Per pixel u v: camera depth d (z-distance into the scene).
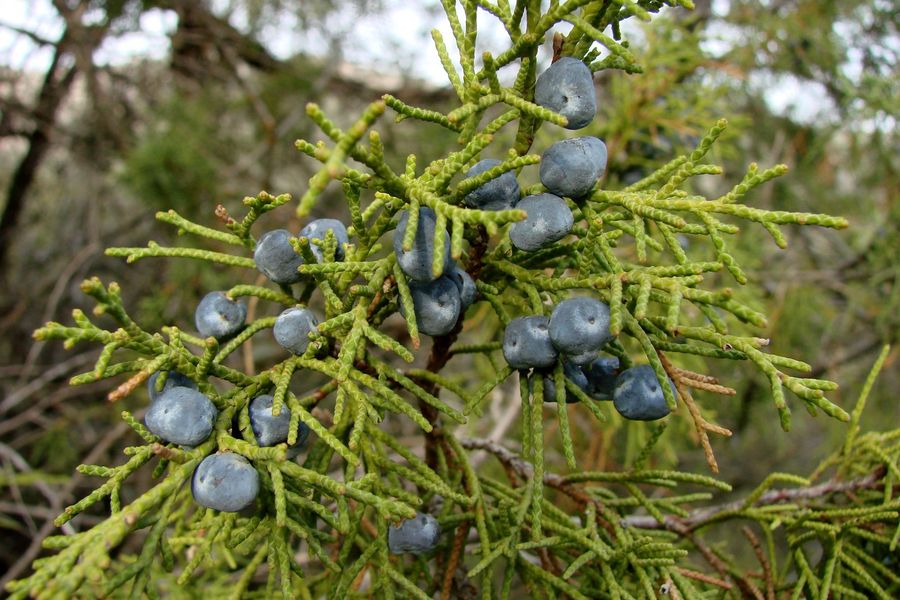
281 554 0.12
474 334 0.28
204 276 0.35
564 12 0.12
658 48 0.24
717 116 0.26
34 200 0.50
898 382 0.37
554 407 0.29
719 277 0.26
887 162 0.35
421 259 0.12
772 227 0.11
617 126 0.24
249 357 0.21
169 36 0.42
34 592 0.10
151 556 0.11
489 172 0.12
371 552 0.13
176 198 0.36
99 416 0.39
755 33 0.33
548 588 0.14
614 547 0.15
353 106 0.50
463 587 0.15
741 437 0.40
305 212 0.10
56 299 0.39
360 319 0.12
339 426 0.14
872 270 0.34
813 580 0.15
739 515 0.16
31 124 0.45
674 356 0.24
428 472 0.14
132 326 0.12
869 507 0.15
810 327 0.37
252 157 0.42
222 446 0.12
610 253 0.12
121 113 0.44
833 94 0.36
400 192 0.12
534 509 0.13
